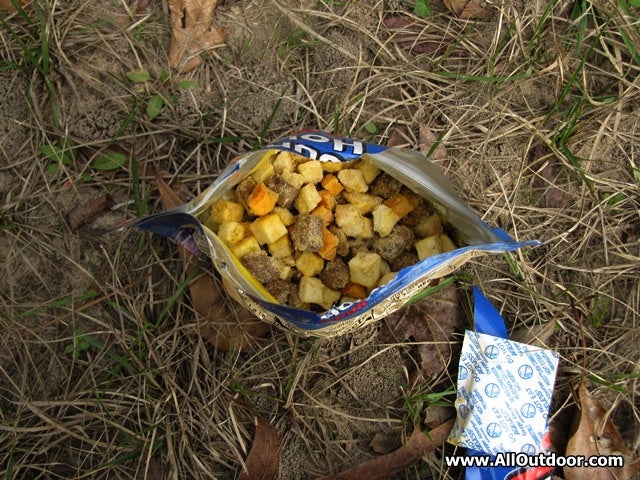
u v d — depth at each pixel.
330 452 0.26
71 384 0.26
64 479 0.25
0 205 0.26
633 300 0.27
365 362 0.26
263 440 0.25
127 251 0.26
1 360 0.25
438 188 0.23
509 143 0.28
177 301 0.26
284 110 0.27
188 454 0.25
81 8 0.27
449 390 0.26
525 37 0.29
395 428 0.26
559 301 0.27
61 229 0.26
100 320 0.26
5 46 0.26
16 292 0.26
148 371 0.25
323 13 0.28
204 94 0.27
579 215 0.28
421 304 0.27
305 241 0.24
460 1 0.28
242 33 0.28
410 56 0.29
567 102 0.28
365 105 0.28
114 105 0.27
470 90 0.28
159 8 0.27
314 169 0.25
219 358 0.26
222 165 0.27
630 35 0.28
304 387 0.26
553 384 0.26
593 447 0.26
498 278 0.27
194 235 0.23
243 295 0.23
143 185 0.26
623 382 0.26
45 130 0.26
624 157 0.28
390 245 0.24
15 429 0.25
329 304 0.25
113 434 0.25
